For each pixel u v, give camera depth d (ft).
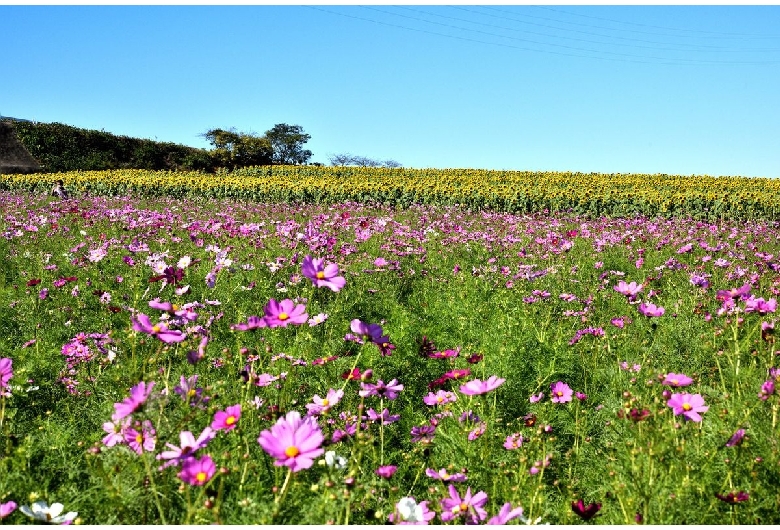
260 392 9.60
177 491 6.77
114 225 28.45
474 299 17.39
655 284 20.53
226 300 15.43
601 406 10.06
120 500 6.41
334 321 14.08
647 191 55.31
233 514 6.09
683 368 11.84
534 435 8.57
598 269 22.48
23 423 9.04
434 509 6.79
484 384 7.41
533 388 11.21
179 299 13.33
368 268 20.47
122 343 11.37
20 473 7.22
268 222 34.24
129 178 70.08
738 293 10.73
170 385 8.91
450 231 32.45
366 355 11.47
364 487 6.71
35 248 22.61
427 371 11.96
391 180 78.79
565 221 44.98
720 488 7.34
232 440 7.41
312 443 5.25
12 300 15.25
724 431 7.88
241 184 61.98
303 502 6.46
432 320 15.69
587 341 13.30
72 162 113.29
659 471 7.23
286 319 7.18
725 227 42.96
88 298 15.66
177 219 32.50
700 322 13.64
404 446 9.32
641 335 13.88
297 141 197.06
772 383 7.86
